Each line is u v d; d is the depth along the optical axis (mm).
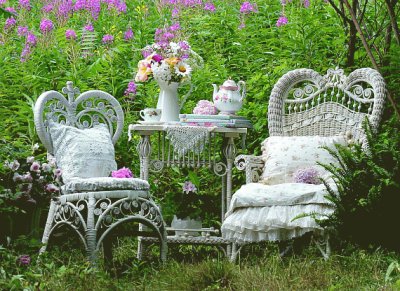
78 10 9258
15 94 7246
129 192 5070
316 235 5148
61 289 4277
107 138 5688
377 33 6473
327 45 7246
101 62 7496
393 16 5828
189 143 5844
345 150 5160
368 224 4980
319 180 5496
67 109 5652
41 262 4754
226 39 7996
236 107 6012
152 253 5996
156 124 5883
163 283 4559
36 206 5090
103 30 8875
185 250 6066
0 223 5008
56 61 7641
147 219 5090
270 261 4805
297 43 7184
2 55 7695
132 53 8102
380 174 4961
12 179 5008
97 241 5219
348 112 6066
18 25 9258
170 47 6094
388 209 4949
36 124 5410
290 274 4574
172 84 6023
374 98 5934
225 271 4520
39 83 7320
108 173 5527
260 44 7727
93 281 4504
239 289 4355
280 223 5094
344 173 5230
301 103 6301
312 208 5090
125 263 5402
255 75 7145
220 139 6664
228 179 5957
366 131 5277
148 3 10141
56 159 5438
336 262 4809
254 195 5227
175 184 6605
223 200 6043
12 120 6902
